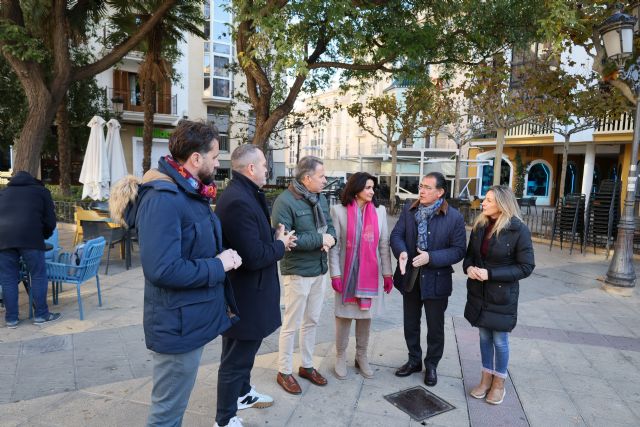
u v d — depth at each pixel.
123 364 3.69
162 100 23.25
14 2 7.90
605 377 3.87
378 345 4.36
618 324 5.35
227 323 2.21
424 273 3.43
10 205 4.29
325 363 3.88
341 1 6.81
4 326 4.42
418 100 14.09
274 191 14.00
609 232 9.59
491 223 3.23
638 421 3.16
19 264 4.70
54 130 17.77
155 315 1.98
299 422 2.95
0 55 12.41
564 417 3.17
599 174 25.08
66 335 4.27
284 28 6.39
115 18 11.10
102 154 9.22
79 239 8.28
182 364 2.03
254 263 2.50
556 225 10.99
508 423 3.06
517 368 3.99
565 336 4.87
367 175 3.43
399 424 2.99
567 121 10.83
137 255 8.20
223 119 27.09
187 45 25.17
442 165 25.47
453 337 4.64
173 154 2.09
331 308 5.54
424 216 3.47
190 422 2.88
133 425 2.82
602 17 7.21
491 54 9.68
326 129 58.91
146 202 1.94
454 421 3.05
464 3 8.54
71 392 3.21
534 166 26.31
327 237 3.13
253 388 3.18
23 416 2.88
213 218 2.24
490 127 18.64
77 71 8.67
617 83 7.17
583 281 7.54
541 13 8.18
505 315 3.15
